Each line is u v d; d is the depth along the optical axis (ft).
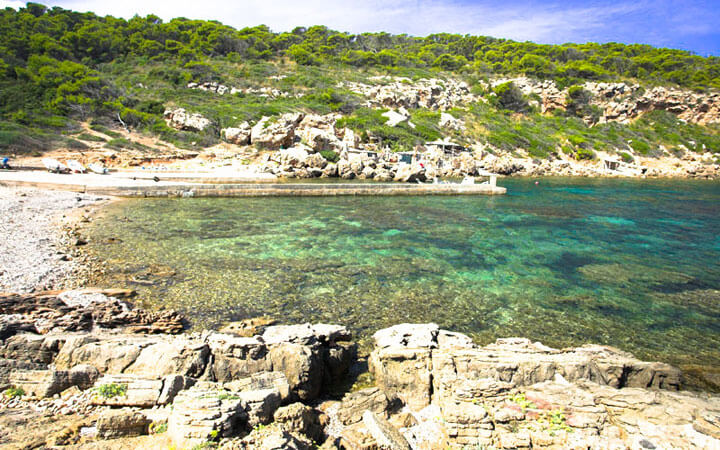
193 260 53.57
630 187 168.86
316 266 53.42
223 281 46.68
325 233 71.92
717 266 59.36
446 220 88.02
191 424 18.69
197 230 70.08
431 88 299.58
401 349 29.01
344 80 283.38
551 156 241.14
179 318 35.68
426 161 196.44
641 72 342.03
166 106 197.36
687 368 32.42
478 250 64.44
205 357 26.17
